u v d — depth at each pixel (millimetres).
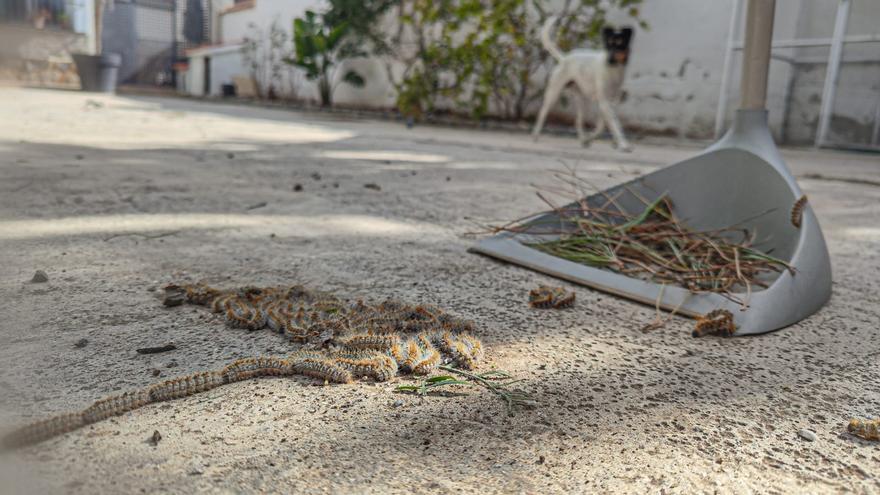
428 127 3273
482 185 1218
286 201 934
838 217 1041
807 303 519
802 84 2662
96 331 421
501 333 457
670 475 285
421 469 280
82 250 617
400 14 3898
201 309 476
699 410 351
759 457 305
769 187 607
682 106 2938
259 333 432
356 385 361
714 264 584
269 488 260
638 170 1587
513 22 3240
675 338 463
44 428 282
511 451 299
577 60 2359
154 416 314
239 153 1530
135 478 257
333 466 279
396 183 1182
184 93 5113
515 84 3426
